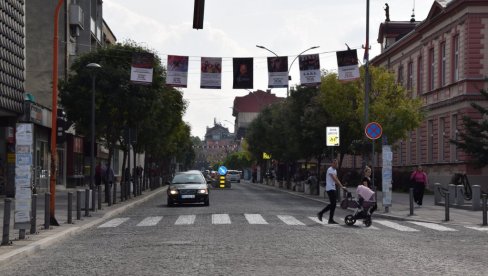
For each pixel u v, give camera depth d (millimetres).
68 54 48250
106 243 15031
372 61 65125
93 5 57719
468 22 40438
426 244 14734
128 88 32812
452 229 19047
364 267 10758
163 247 13742
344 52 27516
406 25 62688
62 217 22250
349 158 73812
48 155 43812
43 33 46375
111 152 33812
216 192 48906
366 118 30344
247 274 9945
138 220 21922
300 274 9953
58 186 46688
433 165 46250
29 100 35938
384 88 39250
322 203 34031
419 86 51594
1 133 35281
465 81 40562
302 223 20234
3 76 31750
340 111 40125
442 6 44250
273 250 13055
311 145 44531
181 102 43750
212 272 10164
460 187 28641
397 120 36344
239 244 14156
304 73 27422
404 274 10062
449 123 43500
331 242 14695
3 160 35156
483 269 10750
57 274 10445
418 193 29891
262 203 32625
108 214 23859
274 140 59250
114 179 30312
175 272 10227
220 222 20359
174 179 31172
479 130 34062
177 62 26719
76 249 13953
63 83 34000
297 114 45938
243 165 139375
